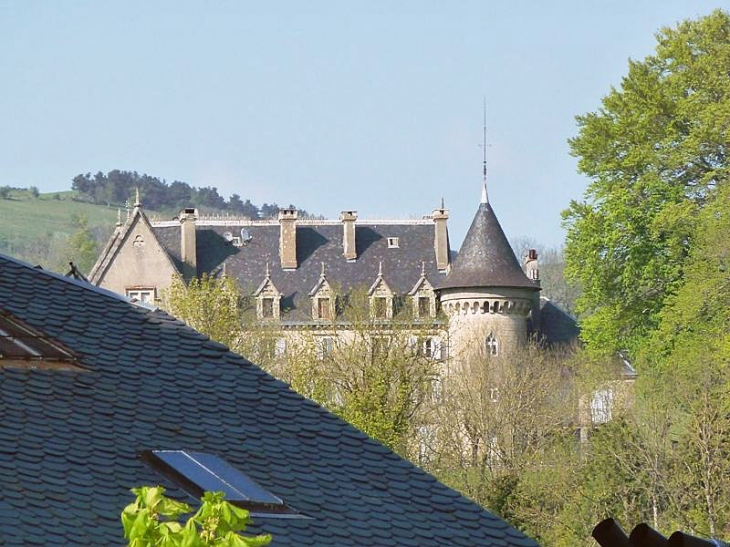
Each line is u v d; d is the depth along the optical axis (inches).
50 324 1304.1
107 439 1131.9
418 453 5797.2
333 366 6033.5
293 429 1230.3
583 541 5032.0
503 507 5251.0
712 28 7126.0
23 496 1013.8
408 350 6240.2
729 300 6407.5
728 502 4781.0
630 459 5059.1
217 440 1182.3
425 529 1132.5
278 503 1098.7
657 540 795.4
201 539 588.1
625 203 7042.3
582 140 7214.6
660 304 7052.2
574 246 7150.6
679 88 7106.3
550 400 6176.2
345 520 1110.4
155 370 1268.5
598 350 7042.3
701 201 7052.2
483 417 5718.5
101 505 1033.5
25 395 1160.8
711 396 5305.1
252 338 6894.7
